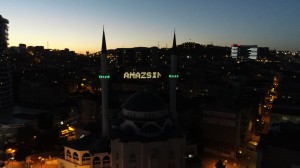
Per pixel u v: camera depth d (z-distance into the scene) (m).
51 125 131.25
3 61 172.75
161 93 157.62
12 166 98.56
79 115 160.62
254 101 144.12
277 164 61.22
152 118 85.81
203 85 196.12
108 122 97.94
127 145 79.19
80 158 87.00
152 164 79.75
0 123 128.62
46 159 103.31
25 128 115.38
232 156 107.00
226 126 109.00
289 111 116.94
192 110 131.38
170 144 82.38
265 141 67.00
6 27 178.88
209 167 99.00
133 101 89.94
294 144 63.25
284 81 195.38
